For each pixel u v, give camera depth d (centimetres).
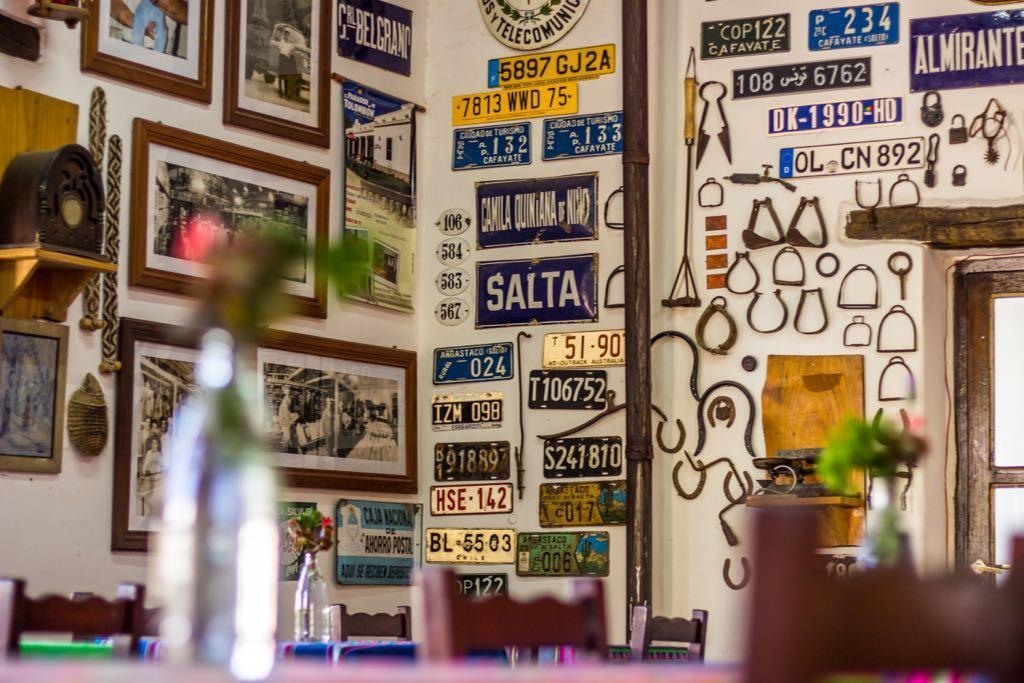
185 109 652
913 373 681
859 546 671
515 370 753
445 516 757
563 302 749
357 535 722
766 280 708
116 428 601
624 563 718
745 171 719
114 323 605
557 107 764
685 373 714
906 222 688
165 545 190
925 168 690
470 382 761
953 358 704
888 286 690
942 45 695
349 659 493
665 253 726
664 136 734
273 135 696
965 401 699
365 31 755
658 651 682
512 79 775
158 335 622
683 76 734
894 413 680
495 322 761
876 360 687
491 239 769
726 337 710
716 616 693
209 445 189
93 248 565
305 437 698
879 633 140
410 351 766
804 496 655
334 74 733
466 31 789
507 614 261
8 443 553
